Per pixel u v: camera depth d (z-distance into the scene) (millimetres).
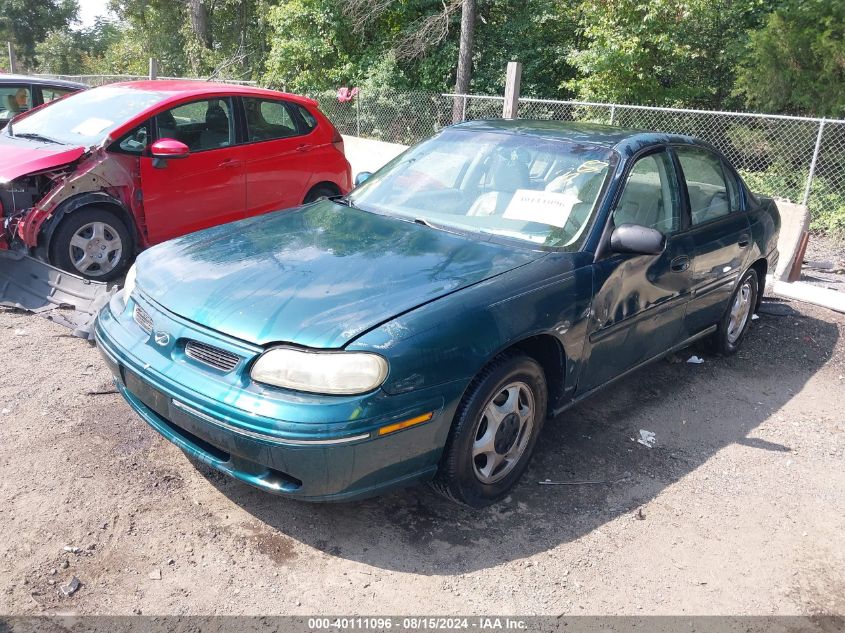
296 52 19641
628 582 2932
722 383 4965
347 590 2771
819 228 10922
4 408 3898
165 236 6199
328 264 3236
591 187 3809
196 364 2885
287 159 7035
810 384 5074
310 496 2746
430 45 18766
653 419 4363
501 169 4059
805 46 11969
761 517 3445
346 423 2617
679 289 4250
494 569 2945
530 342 3395
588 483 3611
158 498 3232
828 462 4000
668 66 15031
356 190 4434
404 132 16359
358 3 18531
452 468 3020
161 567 2820
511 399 3246
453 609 2713
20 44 40875
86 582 2717
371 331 2746
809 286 6848
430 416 2812
